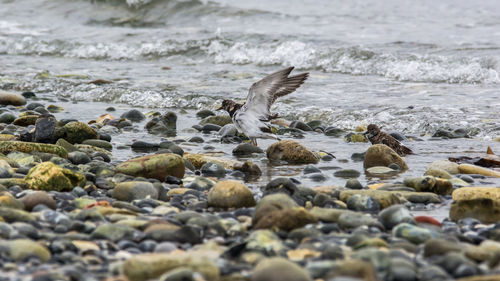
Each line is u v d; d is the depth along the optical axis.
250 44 51.22
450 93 37.03
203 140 28.44
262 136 22.88
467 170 22.38
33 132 25.73
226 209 17.23
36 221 14.62
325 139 29.19
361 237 13.39
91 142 25.97
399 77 42.28
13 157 21.97
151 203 17.30
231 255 12.64
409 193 18.72
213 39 53.28
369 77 42.81
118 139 28.59
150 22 65.50
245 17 64.75
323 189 18.89
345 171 22.59
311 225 14.81
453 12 63.75
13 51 57.44
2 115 30.98
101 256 12.52
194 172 22.59
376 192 17.61
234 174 22.38
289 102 35.75
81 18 68.31
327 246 12.70
